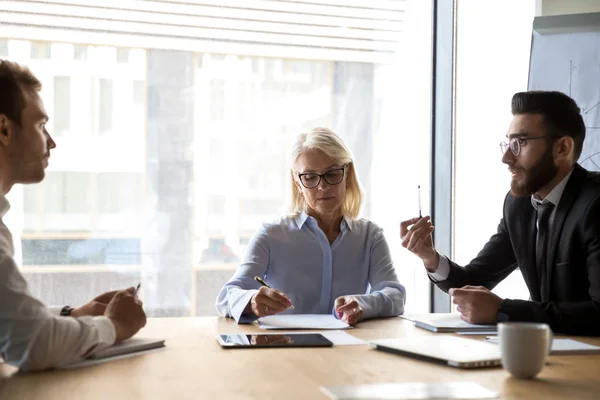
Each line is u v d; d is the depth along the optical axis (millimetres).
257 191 3871
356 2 4008
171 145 3764
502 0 3582
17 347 1233
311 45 3953
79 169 3652
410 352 1348
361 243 2344
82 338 1298
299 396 1051
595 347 1440
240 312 1824
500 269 2250
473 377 1176
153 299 3742
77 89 3646
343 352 1409
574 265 1867
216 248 3818
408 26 4043
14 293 1259
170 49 3766
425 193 4008
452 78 3908
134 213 3721
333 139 2283
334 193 2258
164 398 1048
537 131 1955
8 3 3572
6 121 1426
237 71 3854
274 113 3900
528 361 1144
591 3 3221
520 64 3471
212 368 1260
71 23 3639
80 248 3662
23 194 3596
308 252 2303
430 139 4008
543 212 1982
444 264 2180
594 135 2857
